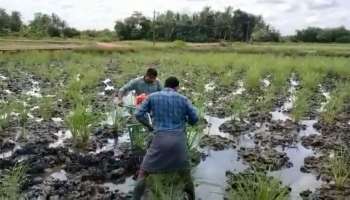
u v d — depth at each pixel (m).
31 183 7.48
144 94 8.70
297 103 14.50
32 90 18.30
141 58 35.25
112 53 42.06
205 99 15.54
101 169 8.22
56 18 95.38
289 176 8.45
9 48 40.94
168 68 27.00
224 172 8.45
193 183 7.25
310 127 12.70
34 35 81.38
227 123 12.46
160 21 96.94
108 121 12.07
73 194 7.09
